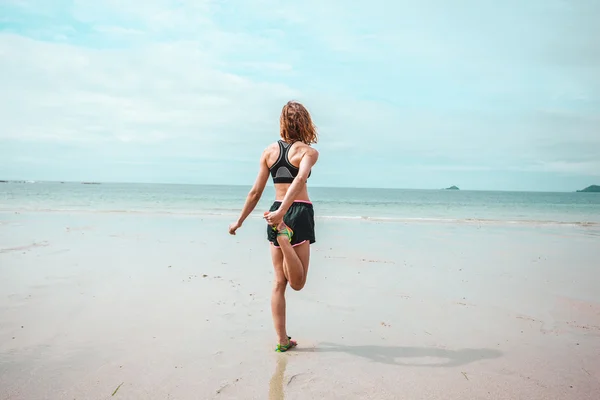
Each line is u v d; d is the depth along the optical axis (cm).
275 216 291
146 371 281
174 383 266
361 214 2192
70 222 1223
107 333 348
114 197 3953
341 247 837
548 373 290
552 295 495
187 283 515
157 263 631
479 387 268
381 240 962
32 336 338
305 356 313
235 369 288
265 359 306
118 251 728
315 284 530
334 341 345
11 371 276
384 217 1828
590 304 459
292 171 312
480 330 375
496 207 3653
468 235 1110
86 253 699
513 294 497
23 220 1252
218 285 508
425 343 343
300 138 321
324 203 4000
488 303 459
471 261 706
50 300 434
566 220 1892
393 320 398
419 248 842
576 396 258
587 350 332
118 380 267
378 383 272
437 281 556
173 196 4600
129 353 310
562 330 378
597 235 1156
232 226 343
